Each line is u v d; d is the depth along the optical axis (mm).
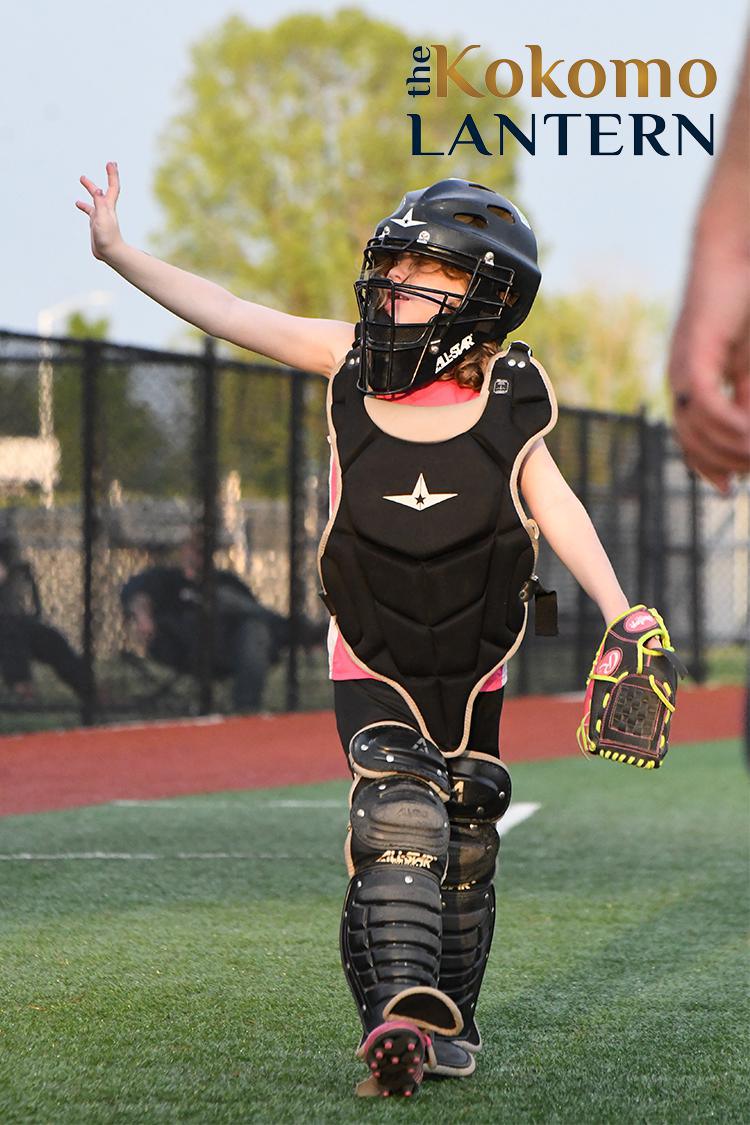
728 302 4020
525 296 8477
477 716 8312
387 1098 8172
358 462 8109
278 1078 8547
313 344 8773
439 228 8133
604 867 16328
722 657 57938
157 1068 8750
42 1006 10227
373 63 109312
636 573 44812
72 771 24875
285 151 109438
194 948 12094
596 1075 8727
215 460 33188
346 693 8312
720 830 19156
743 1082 8609
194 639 33219
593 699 7469
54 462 32719
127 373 32469
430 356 8156
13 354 31703
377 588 8055
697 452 4289
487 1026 9898
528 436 8047
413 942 7852
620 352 122188
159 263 8852
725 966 11711
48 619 31656
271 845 17500
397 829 7887
